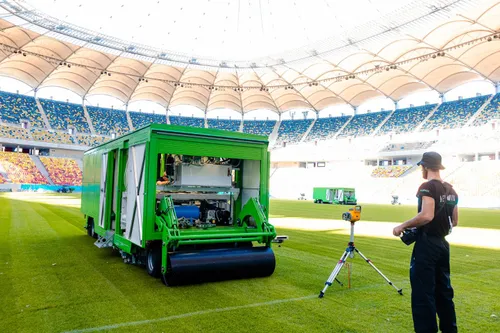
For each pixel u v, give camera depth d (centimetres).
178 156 731
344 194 3722
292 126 6769
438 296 379
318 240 1130
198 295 532
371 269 734
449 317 377
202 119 6838
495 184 3794
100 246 798
